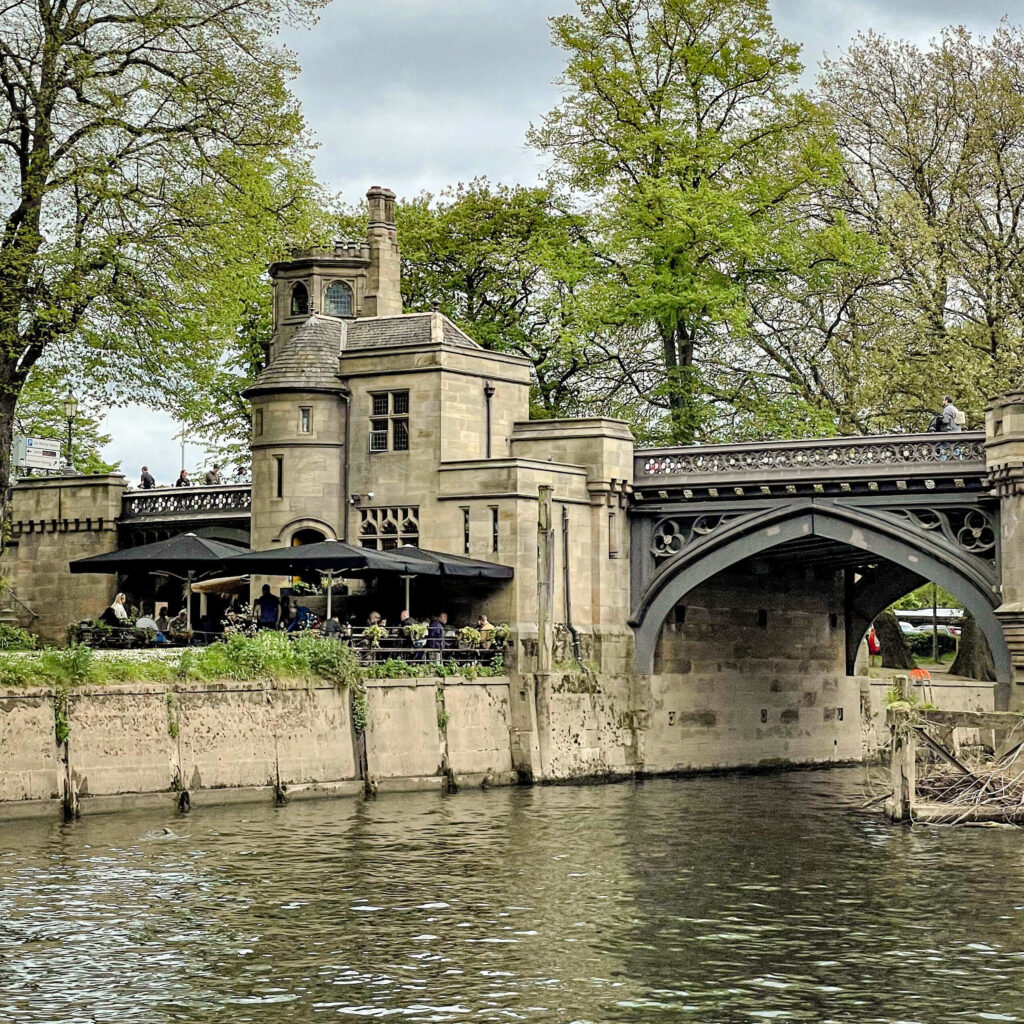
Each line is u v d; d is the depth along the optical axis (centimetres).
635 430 6359
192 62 4884
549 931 2781
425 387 5275
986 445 4753
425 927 2797
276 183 6016
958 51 6400
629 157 6406
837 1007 2347
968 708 5997
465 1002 2358
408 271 6819
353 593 5309
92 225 4772
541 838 3769
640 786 5016
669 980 2477
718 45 6450
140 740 3938
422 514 5241
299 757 4281
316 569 4806
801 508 5062
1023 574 4650
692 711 5516
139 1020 2261
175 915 2845
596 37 6606
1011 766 4044
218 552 4950
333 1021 2270
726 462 5212
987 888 3159
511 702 4959
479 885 3166
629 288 6319
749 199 6384
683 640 5503
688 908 2975
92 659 3953
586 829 3931
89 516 6100
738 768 5681
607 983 2458
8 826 3638
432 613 5184
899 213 6078
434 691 4694
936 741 4103
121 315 4769
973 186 6250
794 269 6306
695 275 6272
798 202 6450
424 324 5438
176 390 5059
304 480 5403
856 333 6197
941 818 4019
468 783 4738
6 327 4656
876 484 4931
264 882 3139
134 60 4791
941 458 4859
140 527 6069
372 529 5344
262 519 5447
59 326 4709
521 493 5066
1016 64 6334
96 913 2844
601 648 5256
